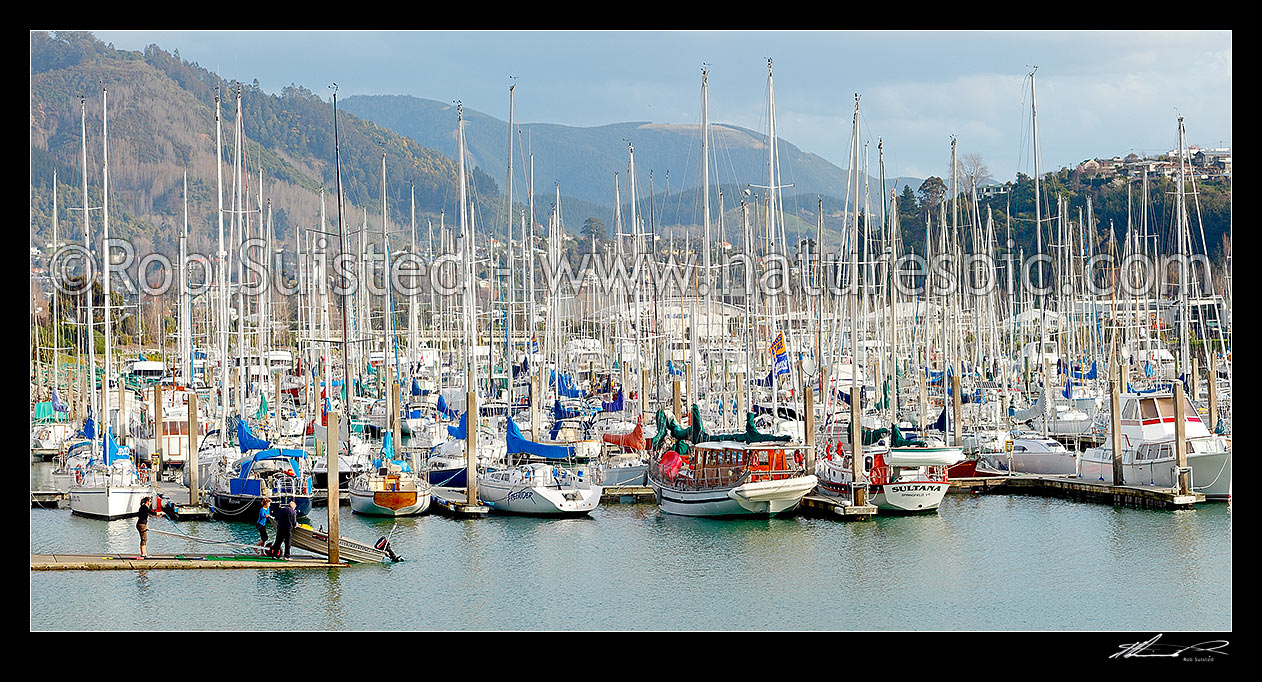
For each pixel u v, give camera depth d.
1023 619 41.16
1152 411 61.81
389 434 64.38
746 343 90.81
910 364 91.00
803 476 58.34
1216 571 46.94
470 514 58.22
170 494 62.12
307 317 114.31
